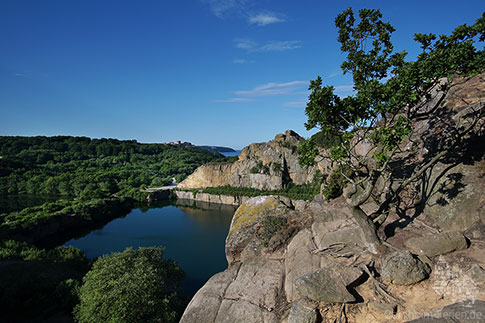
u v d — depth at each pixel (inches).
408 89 359.3
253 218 682.8
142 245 2367.1
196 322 412.2
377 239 433.7
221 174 4985.2
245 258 573.9
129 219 3378.4
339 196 786.2
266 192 3993.6
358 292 376.2
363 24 437.4
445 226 446.9
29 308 1047.6
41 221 2405.3
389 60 434.6
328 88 405.7
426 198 502.9
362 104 393.1
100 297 813.9
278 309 403.5
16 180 4685.0
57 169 5748.0
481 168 453.4
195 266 1915.6
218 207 4170.8
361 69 446.3
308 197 3198.8
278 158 4370.1
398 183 595.5
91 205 3122.5
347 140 427.5
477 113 498.6
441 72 350.6
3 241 1694.1
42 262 1414.9
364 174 701.9
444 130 549.6
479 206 421.1
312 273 386.9
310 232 558.3
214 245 2400.3
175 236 2657.5
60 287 1153.4
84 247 2287.2
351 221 553.3
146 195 4507.9
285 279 458.3
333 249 470.6
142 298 808.3
